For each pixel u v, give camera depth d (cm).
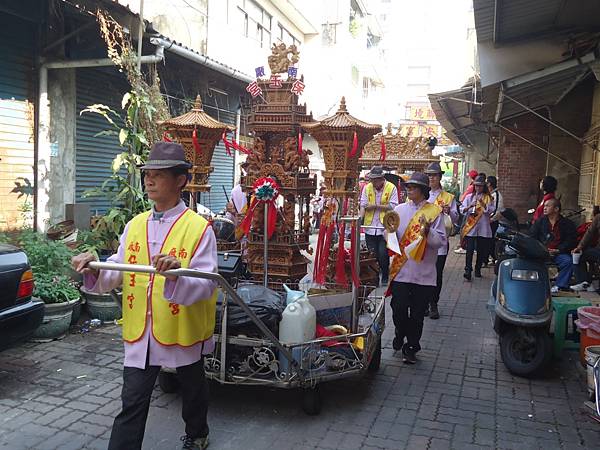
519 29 819
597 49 743
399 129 1228
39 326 486
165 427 374
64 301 556
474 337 606
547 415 408
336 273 497
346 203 498
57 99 737
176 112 982
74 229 685
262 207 520
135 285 291
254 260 526
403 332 517
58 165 745
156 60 733
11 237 686
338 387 455
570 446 362
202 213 696
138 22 727
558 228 704
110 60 681
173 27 968
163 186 290
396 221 479
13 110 682
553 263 714
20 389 433
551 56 839
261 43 1516
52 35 713
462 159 2609
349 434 372
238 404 414
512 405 425
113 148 855
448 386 461
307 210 540
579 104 1150
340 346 410
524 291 483
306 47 2134
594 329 472
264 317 383
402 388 455
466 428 385
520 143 1302
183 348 294
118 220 659
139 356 288
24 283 445
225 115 1200
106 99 834
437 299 679
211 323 317
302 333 387
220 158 1243
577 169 1156
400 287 498
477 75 1115
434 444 361
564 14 772
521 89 949
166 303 286
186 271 262
